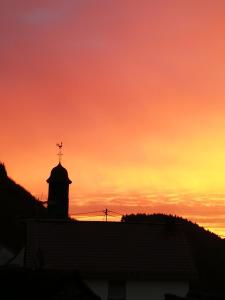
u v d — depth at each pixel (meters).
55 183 50.44
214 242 76.81
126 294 34.78
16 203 98.69
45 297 22.83
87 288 23.61
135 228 40.78
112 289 35.09
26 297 23.30
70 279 23.59
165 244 39.09
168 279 35.47
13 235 72.00
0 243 62.09
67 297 23.25
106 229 40.16
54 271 25.61
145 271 35.50
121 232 40.03
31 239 37.56
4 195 99.12
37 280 24.23
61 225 39.72
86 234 39.09
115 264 35.88
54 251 36.38
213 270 65.44
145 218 66.88
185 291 35.66
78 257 36.09
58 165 51.81
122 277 34.84
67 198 50.59
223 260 69.81
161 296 35.12
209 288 46.38
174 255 37.88
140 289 35.03
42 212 58.28
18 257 41.03
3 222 79.50
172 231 40.59
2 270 27.22
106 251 37.25
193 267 36.88
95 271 34.81
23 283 24.42
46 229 38.88
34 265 34.28
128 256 36.97
